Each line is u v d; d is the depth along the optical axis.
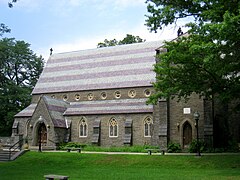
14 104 69.19
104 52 57.78
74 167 30.31
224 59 24.47
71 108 51.97
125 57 54.84
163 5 28.38
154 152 38.81
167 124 40.56
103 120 48.03
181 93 27.75
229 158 29.98
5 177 22.97
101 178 21.86
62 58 60.91
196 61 24.69
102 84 52.47
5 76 70.38
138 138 45.53
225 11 22.08
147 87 48.72
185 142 39.91
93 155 35.12
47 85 57.38
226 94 25.50
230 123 39.78
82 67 57.34
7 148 48.72
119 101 49.88
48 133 46.81
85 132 48.91
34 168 30.02
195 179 20.66
